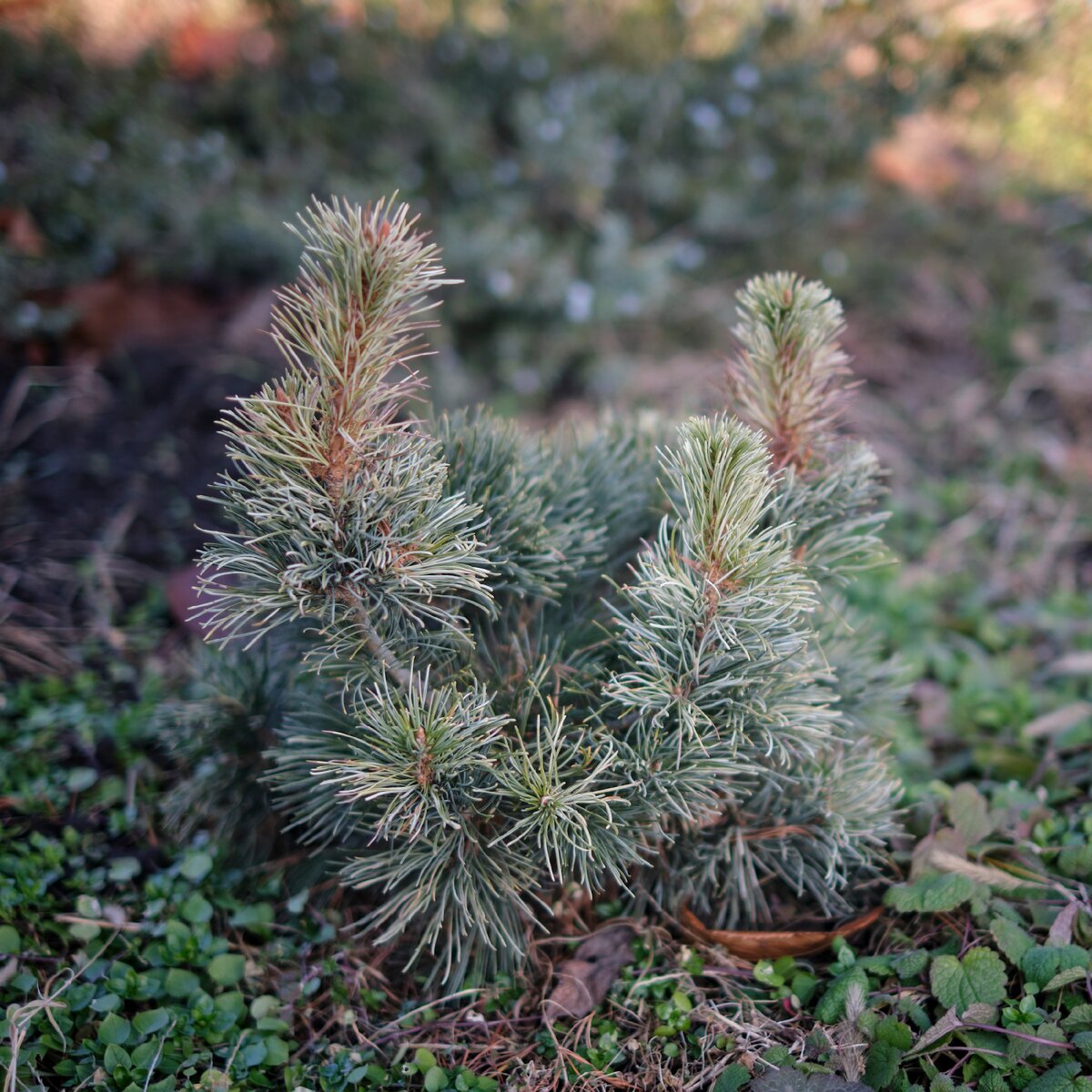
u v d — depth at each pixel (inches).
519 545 23.6
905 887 24.6
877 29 58.1
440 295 50.3
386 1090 23.1
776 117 55.8
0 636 34.7
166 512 39.9
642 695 21.0
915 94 55.3
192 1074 23.2
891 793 28.2
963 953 23.9
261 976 25.4
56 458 41.2
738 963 25.0
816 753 25.1
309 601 20.5
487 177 53.1
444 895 21.8
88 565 37.6
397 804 20.5
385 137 55.2
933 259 58.1
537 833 21.9
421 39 58.7
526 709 22.6
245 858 27.2
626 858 22.0
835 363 24.4
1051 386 52.4
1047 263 59.2
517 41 57.5
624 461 27.0
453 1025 24.1
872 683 27.9
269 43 57.6
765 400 24.5
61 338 45.6
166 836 28.8
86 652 34.7
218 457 42.1
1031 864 26.2
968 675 35.8
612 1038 23.5
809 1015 23.5
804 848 24.8
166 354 46.0
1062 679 36.2
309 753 22.5
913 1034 22.2
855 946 25.3
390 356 20.1
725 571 20.8
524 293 49.9
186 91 56.6
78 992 24.5
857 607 38.9
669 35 59.7
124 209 48.6
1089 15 60.7
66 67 53.1
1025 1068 21.2
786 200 55.8
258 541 20.5
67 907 26.7
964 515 45.4
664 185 53.9
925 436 50.1
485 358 51.6
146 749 31.4
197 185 50.3
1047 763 30.8
